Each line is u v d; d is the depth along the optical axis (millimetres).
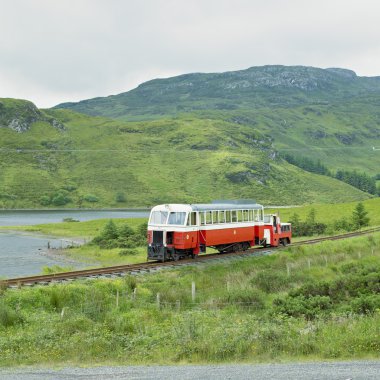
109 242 82062
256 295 30281
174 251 40250
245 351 16328
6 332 21312
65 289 27953
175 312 26453
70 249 83750
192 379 12570
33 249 88688
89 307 25438
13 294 26594
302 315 23969
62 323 21875
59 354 16953
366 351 15625
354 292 28703
